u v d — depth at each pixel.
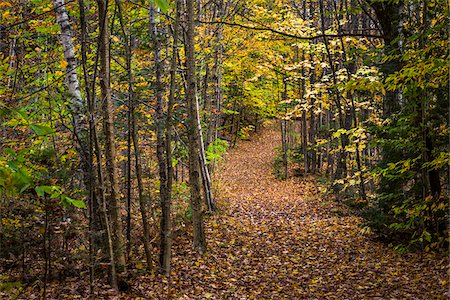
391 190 7.70
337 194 13.59
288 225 10.59
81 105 6.38
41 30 6.86
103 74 5.56
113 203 5.69
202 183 11.49
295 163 22.80
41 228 4.51
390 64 6.69
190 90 7.94
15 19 7.15
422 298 5.13
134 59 8.58
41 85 7.52
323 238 9.10
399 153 7.19
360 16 14.67
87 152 5.74
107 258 5.44
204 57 11.63
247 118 36.19
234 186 18.27
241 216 11.61
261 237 9.39
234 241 8.91
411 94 5.60
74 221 5.44
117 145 8.40
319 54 13.34
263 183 19.22
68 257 5.59
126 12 7.54
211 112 13.89
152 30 7.47
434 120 6.26
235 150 30.33
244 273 7.04
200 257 7.70
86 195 5.74
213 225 10.09
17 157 1.94
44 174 4.45
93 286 5.27
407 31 6.97
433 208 5.84
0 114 1.80
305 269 7.19
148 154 10.03
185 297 5.70
